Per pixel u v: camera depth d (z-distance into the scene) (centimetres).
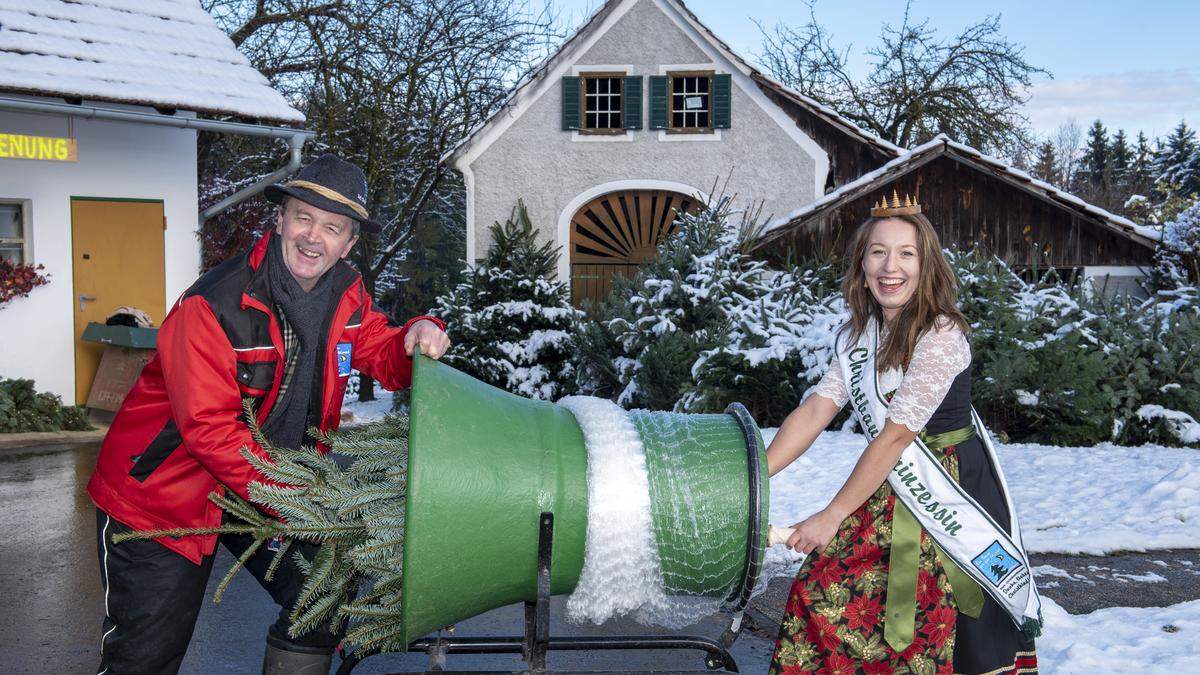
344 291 282
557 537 236
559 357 1432
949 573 257
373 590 250
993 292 949
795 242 1498
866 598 259
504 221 1648
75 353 1067
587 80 1662
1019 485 709
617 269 1658
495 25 1866
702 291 1130
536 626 240
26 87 920
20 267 1012
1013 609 254
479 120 1859
